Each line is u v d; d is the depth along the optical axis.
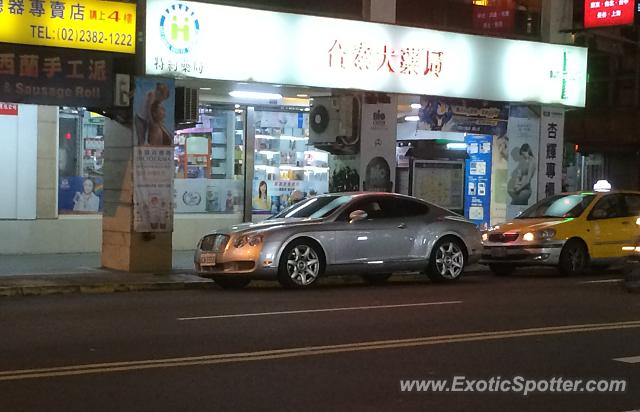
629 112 30.70
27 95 14.79
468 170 22.02
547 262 16.53
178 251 19.70
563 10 21.64
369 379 7.58
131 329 9.97
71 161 18.70
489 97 20.53
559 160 22.05
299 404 6.73
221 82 17.08
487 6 21.44
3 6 14.50
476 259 15.95
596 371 8.07
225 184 20.39
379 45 18.75
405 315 11.23
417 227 15.13
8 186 17.92
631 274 13.92
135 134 15.88
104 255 16.67
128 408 6.52
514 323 10.69
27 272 15.52
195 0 16.34
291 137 21.17
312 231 14.14
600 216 17.23
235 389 7.15
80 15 15.18
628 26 21.52
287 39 17.48
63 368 7.82
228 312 11.40
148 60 15.84
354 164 19.16
